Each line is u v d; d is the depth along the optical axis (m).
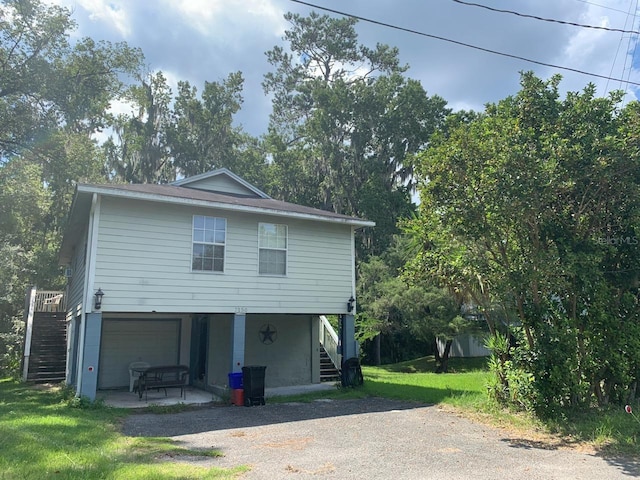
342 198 31.70
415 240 11.10
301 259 13.95
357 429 8.24
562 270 7.76
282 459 6.20
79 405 10.32
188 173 34.28
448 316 21.34
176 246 12.14
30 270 25.55
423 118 31.67
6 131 20.09
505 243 8.70
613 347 8.39
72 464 5.26
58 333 17.84
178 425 8.80
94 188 11.01
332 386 14.80
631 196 8.27
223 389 12.69
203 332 15.19
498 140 7.96
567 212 8.57
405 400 11.48
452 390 12.48
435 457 6.30
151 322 15.68
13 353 19.39
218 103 36.19
